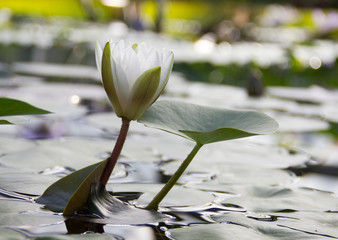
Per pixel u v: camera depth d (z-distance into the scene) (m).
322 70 5.69
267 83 5.42
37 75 3.96
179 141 1.72
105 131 1.81
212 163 1.55
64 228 1.23
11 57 5.97
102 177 1.28
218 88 3.90
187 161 1.29
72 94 2.84
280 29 11.73
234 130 1.25
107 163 1.28
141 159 1.54
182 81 4.32
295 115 2.60
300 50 5.87
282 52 5.78
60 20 10.05
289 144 1.84
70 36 6.28
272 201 1.36
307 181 1.48
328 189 1.44
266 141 1.89
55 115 2.05
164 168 1.50
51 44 6.10
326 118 2.55
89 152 1.53
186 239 1.23
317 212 1.33
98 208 1.27
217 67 5.86
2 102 1.24
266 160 1.60
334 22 8.71
